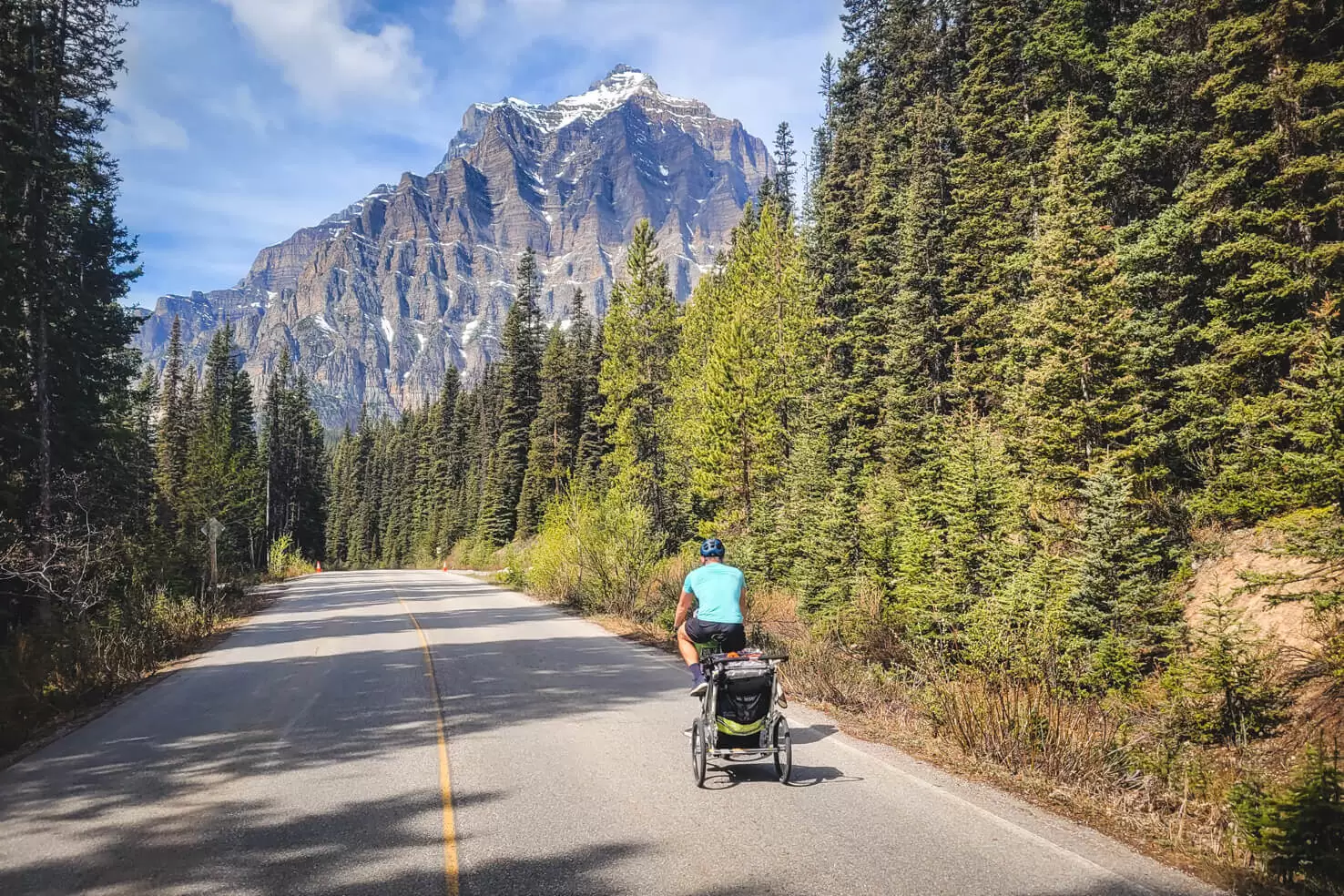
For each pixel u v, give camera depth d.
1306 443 8.54
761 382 32.66
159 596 19.66
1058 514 12.72
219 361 83.69
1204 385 13.59
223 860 4.95
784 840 4.99
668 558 24.20
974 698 7.53
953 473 13.30
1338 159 12.48
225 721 9.27
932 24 37.81
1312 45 13.70
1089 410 14.06
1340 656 7.39
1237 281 13.10
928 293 27.98
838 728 8.14
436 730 8.40
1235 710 7.64
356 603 28.06
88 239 31.91
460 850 4.98
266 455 94.75
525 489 71.69
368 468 138.88
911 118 36.12
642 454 48.62
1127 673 9.27
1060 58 24.11
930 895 4.14
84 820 5.83
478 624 19.31
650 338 48.97
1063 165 19.83
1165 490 13.76
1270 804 4.54
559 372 72.00
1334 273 12.80
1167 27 17.41
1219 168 14.37
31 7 24.31
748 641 12.83
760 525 24.72
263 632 19.58
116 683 12.21
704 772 6.19
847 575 17.00
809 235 40.22
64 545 17.17
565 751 7.45
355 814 5.77
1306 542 8.55
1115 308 15.09
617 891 4.29
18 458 23.55
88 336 27.98
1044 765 6.37
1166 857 4.65
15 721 9.13
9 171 22.97
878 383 28.83
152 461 47.25
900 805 5.64
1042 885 4.24
